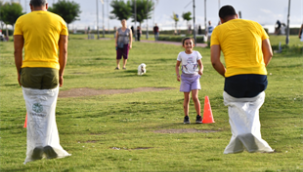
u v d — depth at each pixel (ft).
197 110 32.17
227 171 17.42
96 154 21.72
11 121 33.35
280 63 82.12
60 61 19.53
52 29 18.81
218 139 25.48
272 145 22.89
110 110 38.34
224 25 18.86
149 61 98.27
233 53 18.29
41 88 18.70
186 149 22.70
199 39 179.73
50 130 18.81
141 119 33.94
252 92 17.97
